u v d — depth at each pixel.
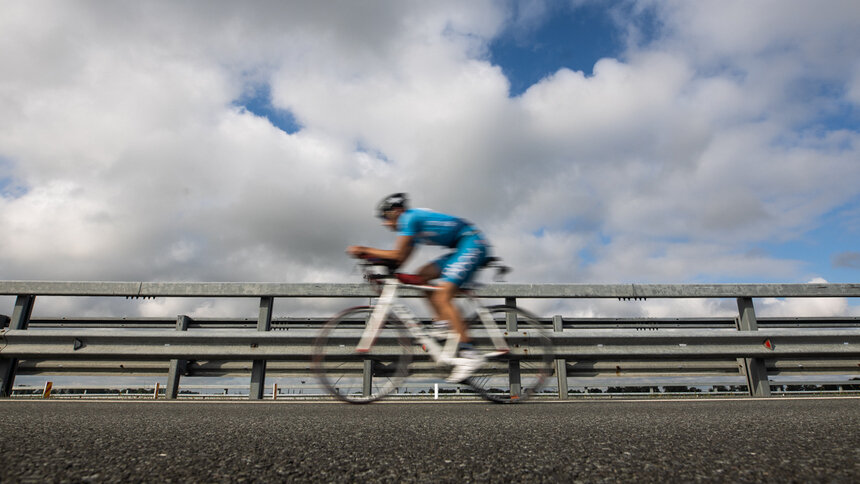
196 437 1.59
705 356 5.19
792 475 1.03
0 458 1.16
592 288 5.45
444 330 3.36
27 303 5.46
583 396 5.22
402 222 3.25
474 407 3.33
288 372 5.35
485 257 3.43
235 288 5.45
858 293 5.48
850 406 3.01
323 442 1.49
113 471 1.06
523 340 4.96
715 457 1.22
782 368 5.35
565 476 1.05
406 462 1.19
